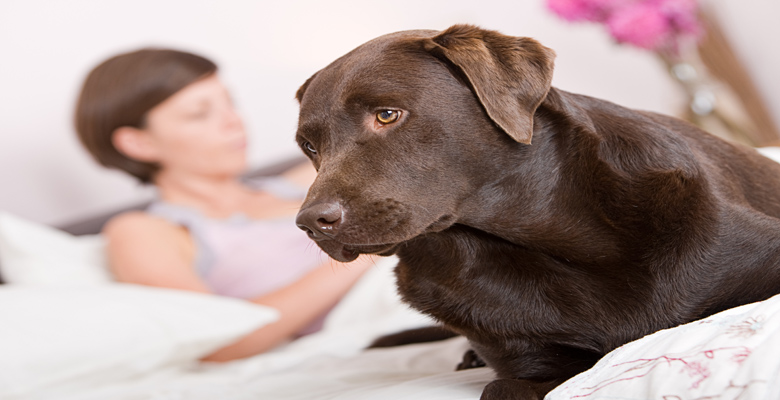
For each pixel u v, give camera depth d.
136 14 5.10
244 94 5.26
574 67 6.40
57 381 2.66
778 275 1.64
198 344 2.95
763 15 6.13
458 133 1.72
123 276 3.59
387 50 1.78
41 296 2.91
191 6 5.22
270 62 5.37
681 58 5.57
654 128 1.79
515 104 1.68
